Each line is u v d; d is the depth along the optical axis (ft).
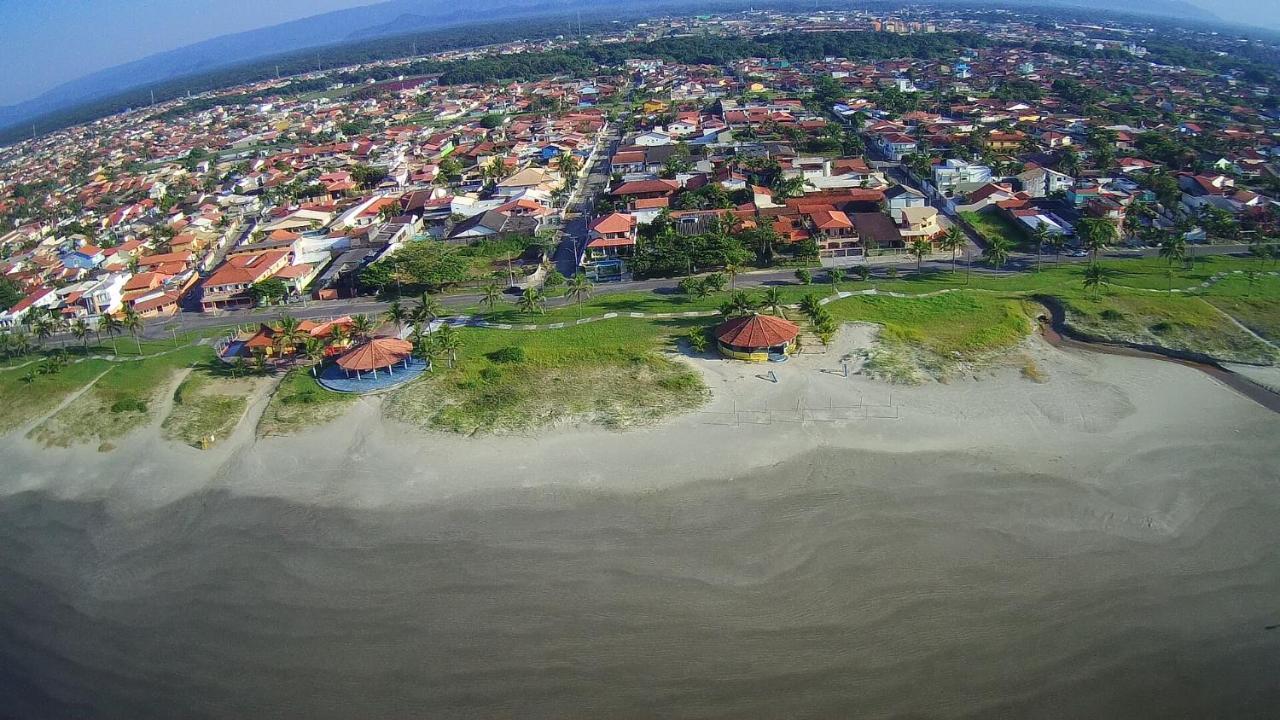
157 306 440.86
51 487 259.80
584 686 166.91
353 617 189.67
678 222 485.15
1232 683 160.56
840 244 461.37
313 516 229.86
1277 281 376.07
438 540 215.31
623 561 202.39
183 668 179.11
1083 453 239.09
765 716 158.10
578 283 398.83
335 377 312.09
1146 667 164.86
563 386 293.02
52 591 208.85
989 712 156.76
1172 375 289.12
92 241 624.18
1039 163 619.67
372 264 442.50
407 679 171.32
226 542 221.46
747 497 225.35
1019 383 286.05
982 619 178.29
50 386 328.08
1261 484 219.41
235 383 319.06
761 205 537.24
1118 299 353.72
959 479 228.84
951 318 341.62
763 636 176.96
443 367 312.09
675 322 353.10
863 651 171.63
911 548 201.16
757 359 307.99
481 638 180.86
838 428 258.98
